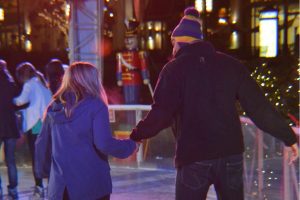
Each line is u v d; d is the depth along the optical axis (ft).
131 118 27.58
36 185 22.02
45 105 22.34
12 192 21.71
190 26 11.70
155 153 27.53
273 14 64.49
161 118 11.14
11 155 21.61
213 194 21.25
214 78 11.25
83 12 32.55
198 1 62.44
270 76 31.40
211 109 11.11
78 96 12.27
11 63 76.02
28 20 88.69
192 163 11.07
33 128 22.13
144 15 78.79
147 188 23.18
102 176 12.53
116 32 66.64
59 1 84.89
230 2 79.20
